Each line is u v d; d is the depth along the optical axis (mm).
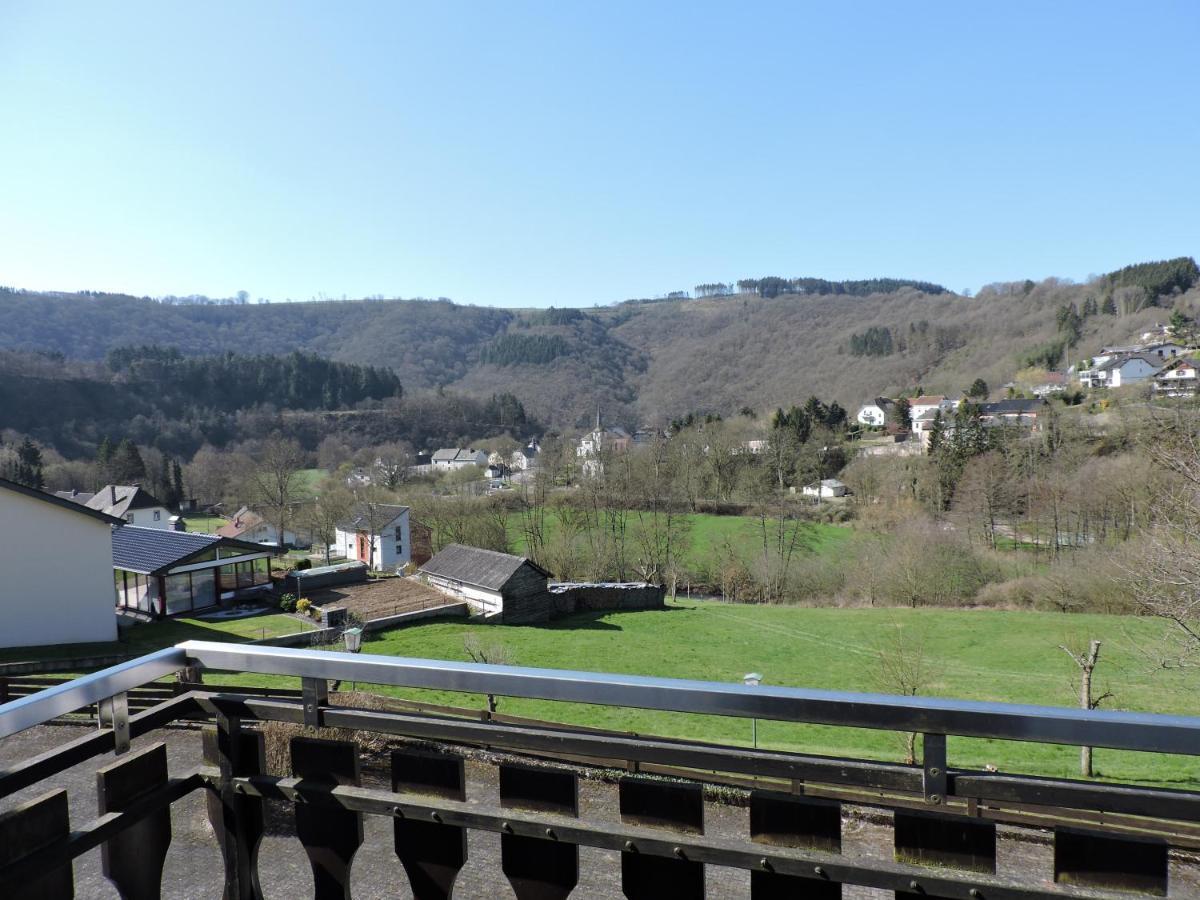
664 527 47781
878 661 27766
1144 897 1167
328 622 27422
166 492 68125
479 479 56938
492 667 1477
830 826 1312
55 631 21375
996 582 36812
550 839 1448
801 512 47844
